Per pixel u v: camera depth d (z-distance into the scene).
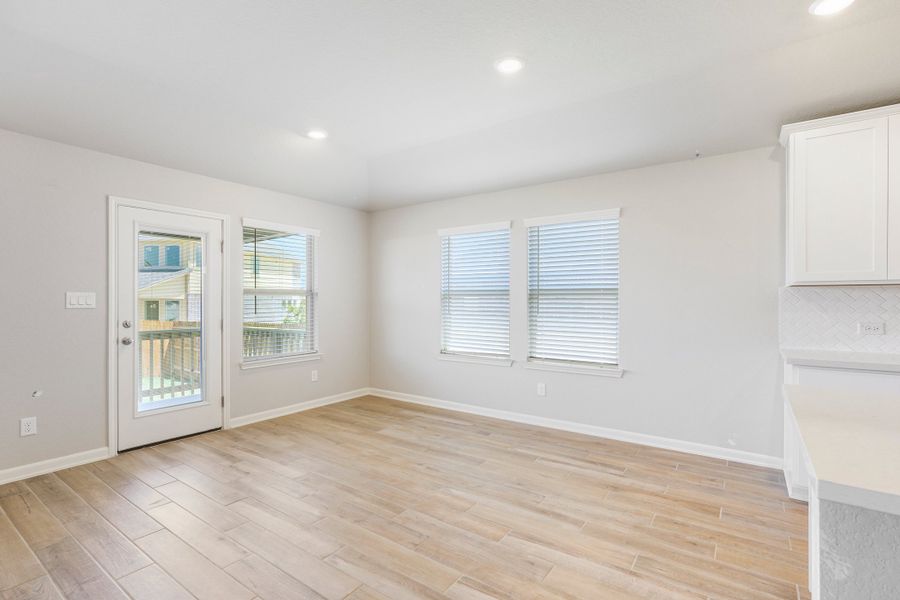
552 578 1.96
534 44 2.28
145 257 3.64
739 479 3.00
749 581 1.93
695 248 3.50
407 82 2.69
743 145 3.24
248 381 4.35
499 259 4.59
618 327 3.86
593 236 4.00
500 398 4.54
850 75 2.39
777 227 3.20
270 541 2.25
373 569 2.02
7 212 2.96
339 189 4.69
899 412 1.21
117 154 3.45
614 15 2.04
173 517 2.48
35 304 3.07
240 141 3.55
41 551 2.16
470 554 2.14
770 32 2.14
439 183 4.47
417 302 5.22
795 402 1.32
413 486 2.90
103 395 3.39
